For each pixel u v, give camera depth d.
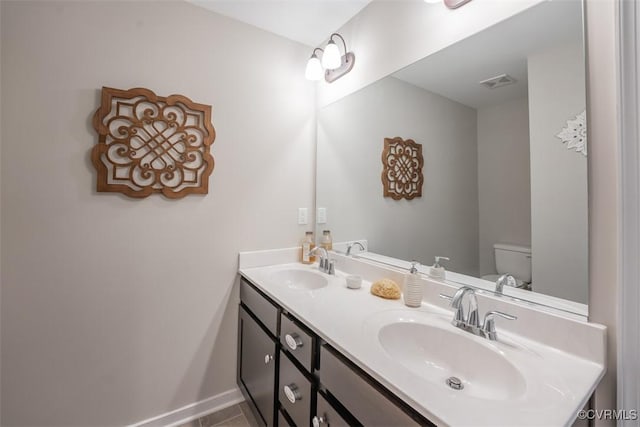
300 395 1.07
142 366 1.45
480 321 1.02
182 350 1.56
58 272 1.26
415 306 1.17
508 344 0.87
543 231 0.91
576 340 0.81
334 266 1.78
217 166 1.62
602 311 0.79
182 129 1.50
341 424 0.85
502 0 0.99
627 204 0.73
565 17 0.85
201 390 1.62
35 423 1.23
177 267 1.53
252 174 1.74
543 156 0.90
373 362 0.76
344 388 0.84
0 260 1.16
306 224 1.97
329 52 1.55
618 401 0.75
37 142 1.21
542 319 0.87
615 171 0.78
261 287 1.41
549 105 0.89
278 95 1.83
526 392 0.67
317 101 1.99
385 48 1.45
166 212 1.49
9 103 1.16
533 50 0.92
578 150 0.84
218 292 1.65
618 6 0.74
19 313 1.19
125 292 1.40
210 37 1.59
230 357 1.70
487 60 1.03
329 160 1.86
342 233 1.76
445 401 0.62
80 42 1.28
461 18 1.11
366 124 1.57
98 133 1.31
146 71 1.42
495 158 1.02
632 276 0.73
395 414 0.68
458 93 1.13
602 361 0.76
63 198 1.26
